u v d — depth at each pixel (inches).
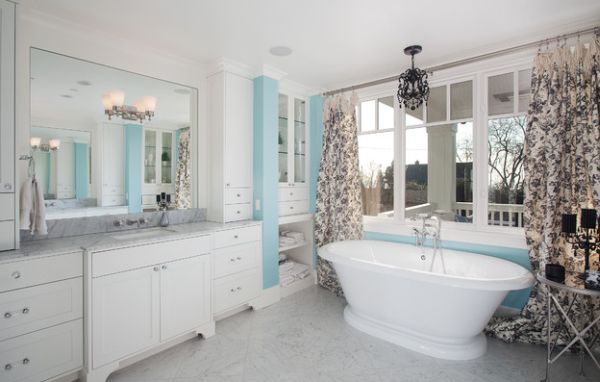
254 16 83.3
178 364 84.7
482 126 110.4
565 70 89.7
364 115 142.9
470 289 81.7
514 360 85.7
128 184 104.0
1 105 69.5
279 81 135.0
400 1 76.4
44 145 87.2
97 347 74.9
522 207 104.1
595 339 84.7
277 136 128.7
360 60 113.7
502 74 107.0
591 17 83.7
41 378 68.7
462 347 87.5
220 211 117.8
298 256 156.2
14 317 65.4
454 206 119.1
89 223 95.3
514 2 76.9
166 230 102.4
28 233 82.9
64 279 71.9
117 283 78.4
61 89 89.5
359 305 105.8
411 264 118.0
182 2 76.7
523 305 101.1
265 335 100.5
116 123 101.1
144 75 106.0
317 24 87.9
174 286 89.9
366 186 143.1
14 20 70.9
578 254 86.6
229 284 109.7
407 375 80.1
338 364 85.0
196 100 119.6
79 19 85.4
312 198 152.8
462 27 89.4
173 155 114.7
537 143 93.3
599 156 83.3
